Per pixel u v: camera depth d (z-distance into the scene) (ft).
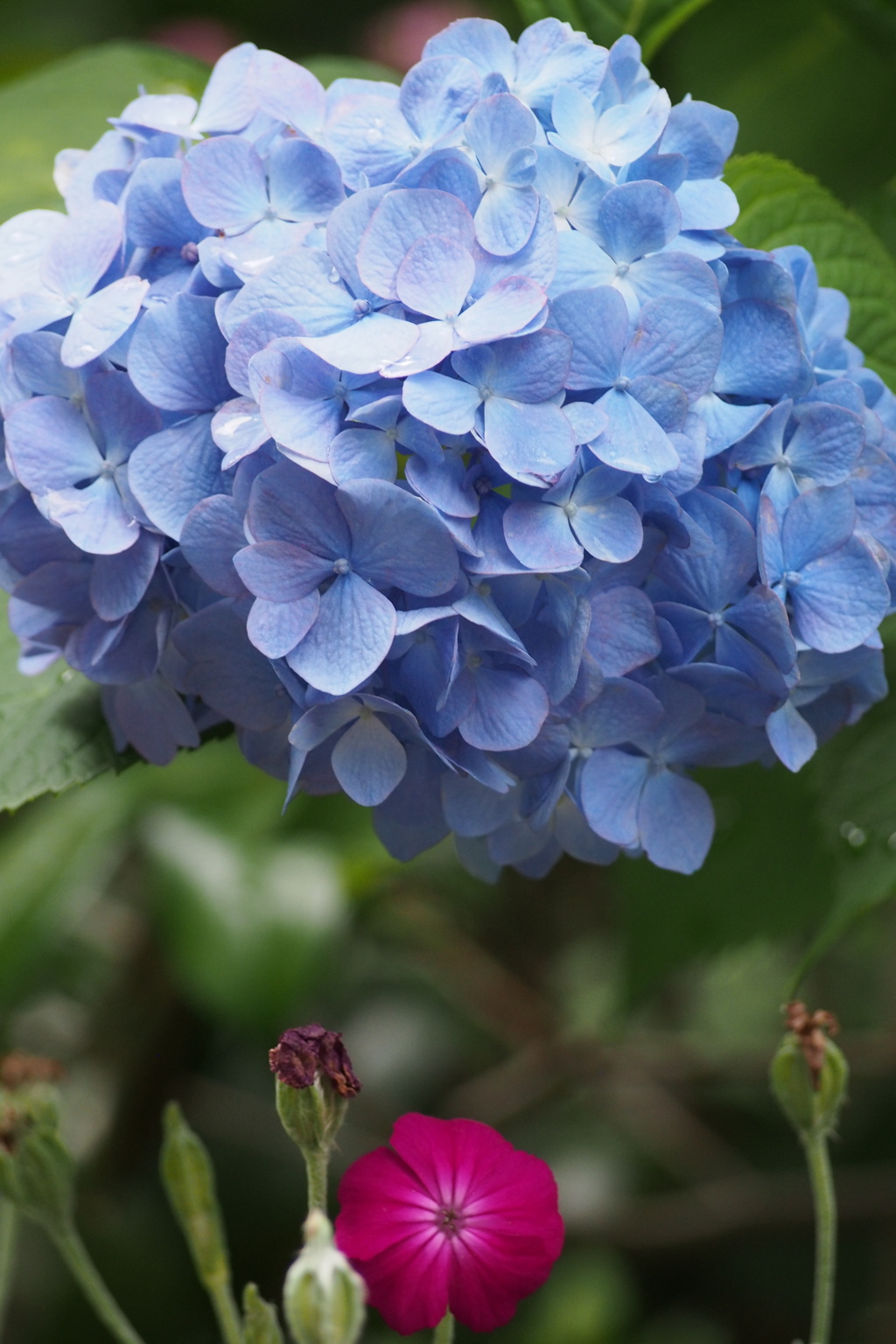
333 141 2.31
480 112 2.28
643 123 2.31
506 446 2.25
